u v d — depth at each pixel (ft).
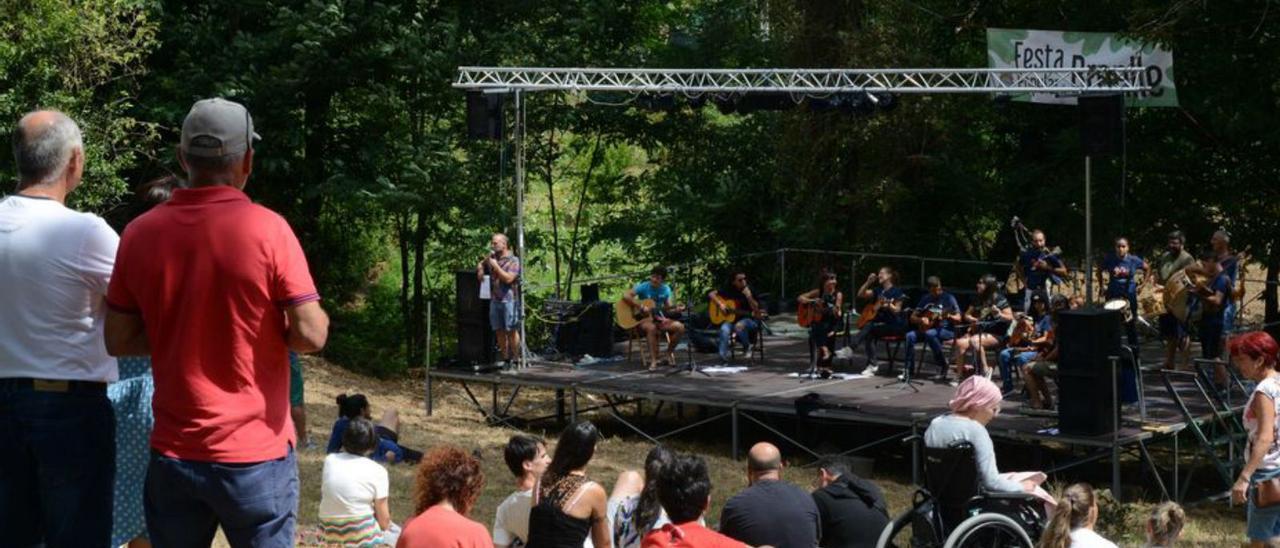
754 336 63.36
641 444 58.44
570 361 64.18
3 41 59.11
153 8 73.67
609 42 84.38
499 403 70.08
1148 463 47.57
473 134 59.21
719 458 54.90
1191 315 54.39
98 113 65.05
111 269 12.40
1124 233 73.46
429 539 18.26
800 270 85.20
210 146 11.14
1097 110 52.65
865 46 78.48
